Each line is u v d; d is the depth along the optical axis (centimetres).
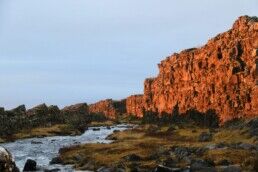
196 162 6175
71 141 14225
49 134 18088
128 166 6938
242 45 14475
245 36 14600
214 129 12925
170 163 6712
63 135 18350
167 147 8794
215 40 16700
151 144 10012
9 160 1647
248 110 12706
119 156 8219
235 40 14875
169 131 14075
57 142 13938
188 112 17450
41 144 13225
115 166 6956
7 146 12619
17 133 17500
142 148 9294
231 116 13338
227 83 14175
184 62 19238
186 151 7744
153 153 7994
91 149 9762
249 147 7838
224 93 14225
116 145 10156
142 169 6544
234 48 14588
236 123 12594
